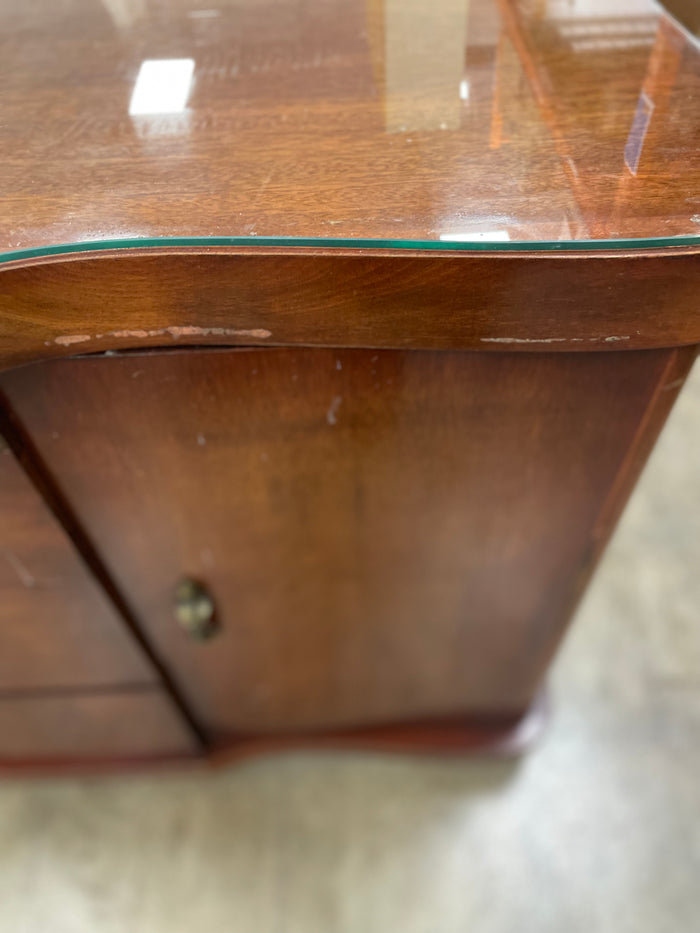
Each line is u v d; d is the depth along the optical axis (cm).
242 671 72
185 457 47
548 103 39
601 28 45
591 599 99
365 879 80
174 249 33
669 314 35
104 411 43
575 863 80
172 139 39
